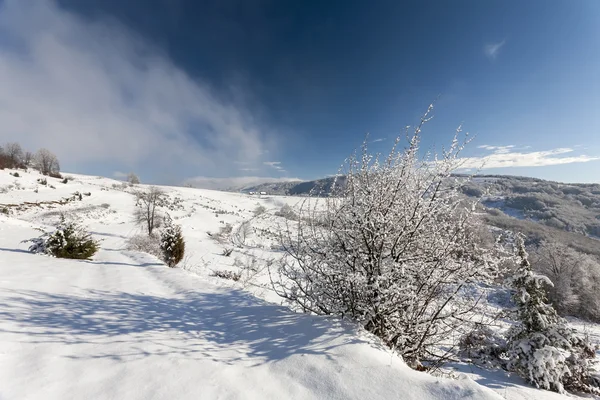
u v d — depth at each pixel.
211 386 2.46
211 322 4.05
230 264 15.75
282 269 4.40
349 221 3.86
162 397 2.28
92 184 68.62
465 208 3.78
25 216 33.62
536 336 6.99
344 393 2.36
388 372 2.57
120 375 2.57
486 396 2.12
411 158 3.90
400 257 3.72
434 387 2.32
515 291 7.52
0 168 51.31
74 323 3.64
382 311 3.61
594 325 19.44
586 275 21.22
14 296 4.34
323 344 3.11
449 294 3.77
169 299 5.30
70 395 2.26
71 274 7.28
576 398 6.08
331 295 3.97
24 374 2.47
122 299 5.01
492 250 3.70
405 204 3.79
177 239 13.48
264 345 3.24
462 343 4.30
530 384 6.43
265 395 2.38
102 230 32.19
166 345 3.21
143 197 42.94
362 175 4.09
